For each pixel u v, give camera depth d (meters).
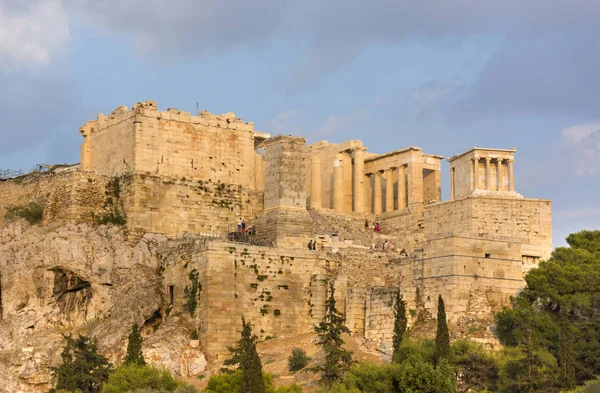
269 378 151.62
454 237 165.50
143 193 187.75
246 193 195.12
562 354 150.62
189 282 173.75
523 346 153.38
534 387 148.12
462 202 189.50
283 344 168.88
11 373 175.25
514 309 161.25
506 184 193.75
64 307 182.50
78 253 182.38
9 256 185.75
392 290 166.88
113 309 177.00
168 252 180.00
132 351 161.88
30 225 189.38
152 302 176.62
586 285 165.12
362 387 148.62
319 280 175.00
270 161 185.75
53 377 165.12
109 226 186.38
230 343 169.38
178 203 190.00
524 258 184.38
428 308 166.75
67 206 188.38
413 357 150.50
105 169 194.38
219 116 196.00
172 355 166.00
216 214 192.25
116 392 152.00
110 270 182.00
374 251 181.50
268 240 182.50
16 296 183.25
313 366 159.62
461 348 153.88
